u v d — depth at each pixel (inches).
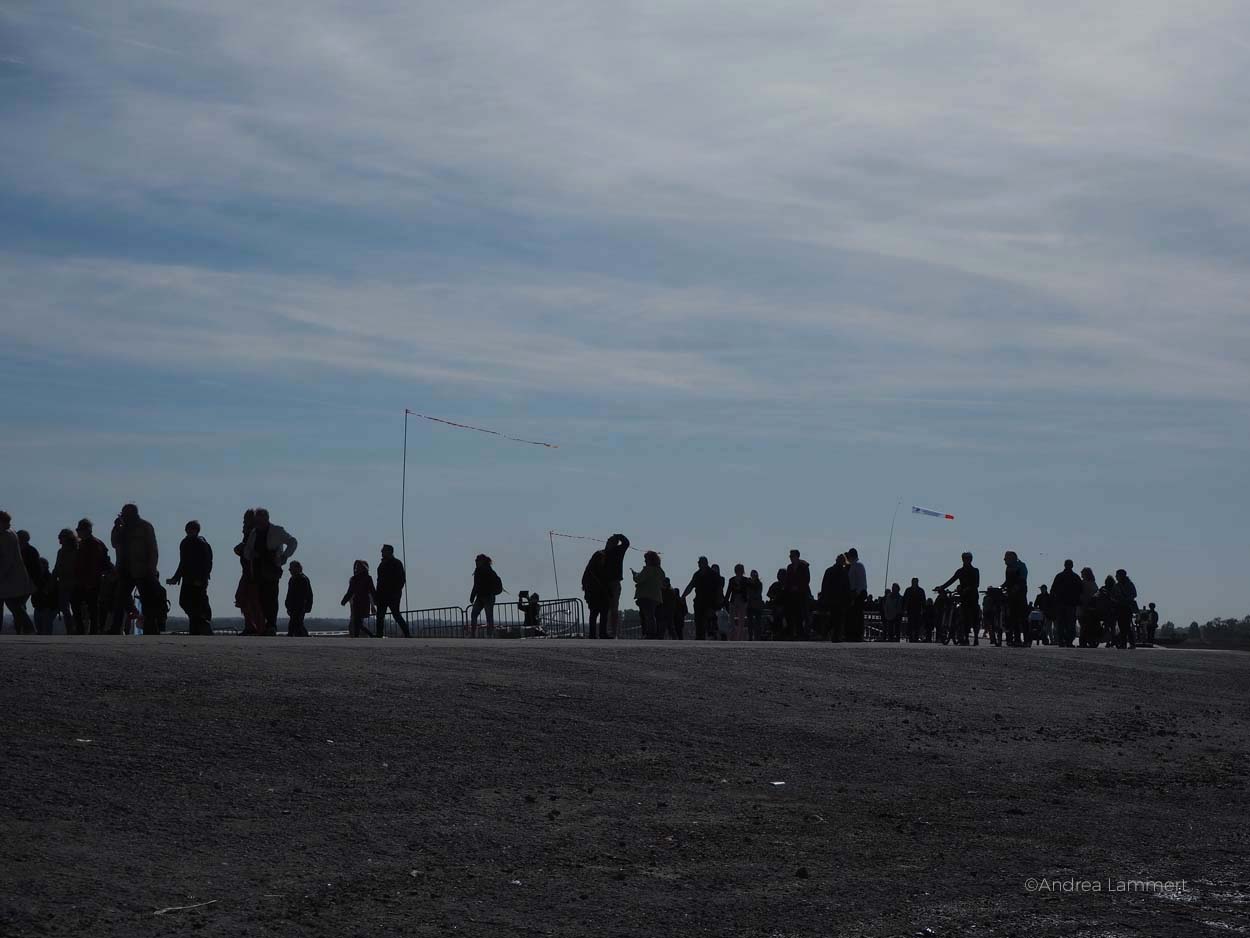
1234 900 311.0
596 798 379.9
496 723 455.8
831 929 276.2
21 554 881.5
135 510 823.7
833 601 1082.1
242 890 277.9
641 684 564.1
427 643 699.4
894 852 347.9
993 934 276.2
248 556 875.4
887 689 633.6
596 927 270.1
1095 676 778.8
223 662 509.0
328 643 664.4
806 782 429.4
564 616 1277.1
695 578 1152.8
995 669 757.3
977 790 440.5
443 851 318.0
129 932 247.3
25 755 355.3
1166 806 434.0
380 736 419.5
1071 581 1188.5
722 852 336.2
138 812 322.3
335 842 317.1
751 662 668.1
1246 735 619.5
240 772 366.0
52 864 280.2
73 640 614.2
